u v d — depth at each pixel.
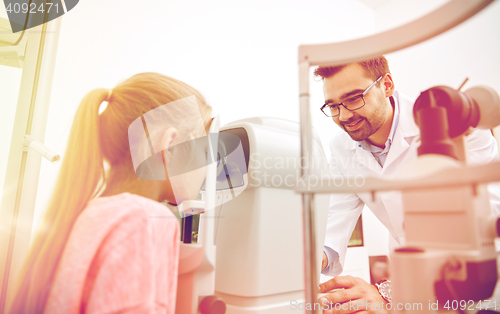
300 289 0.69
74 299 0.39
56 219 0.51
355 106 0.92
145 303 0.39
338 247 0.97
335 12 2.38
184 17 1.66
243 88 1.81
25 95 0.99
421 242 0.33
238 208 0.67
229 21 1.83
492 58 1.78
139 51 1.49
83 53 1.33
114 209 0.44
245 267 0.63
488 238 0.33
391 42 0.41
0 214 0.92
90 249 0.41
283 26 2.06
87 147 0.54
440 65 2.06
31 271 0.49
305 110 0.45
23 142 0.96
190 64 1.64
